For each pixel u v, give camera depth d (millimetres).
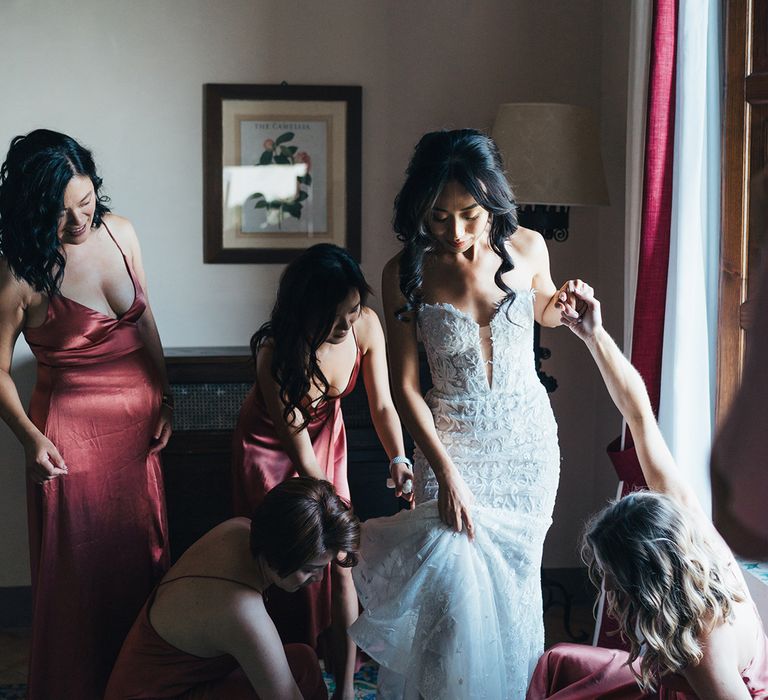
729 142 2428
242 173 3475
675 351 2449
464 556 2203
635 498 1793
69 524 2654
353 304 2281
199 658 2037
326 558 1940
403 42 3477
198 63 3422
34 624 2688
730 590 1734
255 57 3439
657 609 1679
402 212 2186
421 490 2334
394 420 2520
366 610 2268
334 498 1985
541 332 3600
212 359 3160
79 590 2676
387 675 2402
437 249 2268
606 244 3463
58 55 3375
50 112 3395
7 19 3344
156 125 3436
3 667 3193
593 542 1794
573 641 3311
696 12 2385
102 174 3439
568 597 3318
